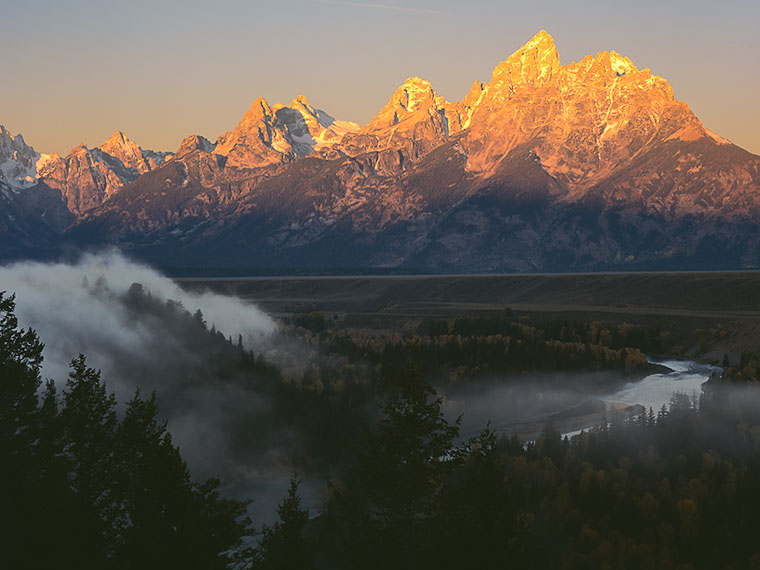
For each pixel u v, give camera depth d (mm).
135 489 101375
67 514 95500
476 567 91188
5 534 90500
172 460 100688
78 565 89625
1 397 118188
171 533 93188
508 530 94938
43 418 122000
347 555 96750
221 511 102562
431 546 92938
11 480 105188
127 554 92125
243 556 101500
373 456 96000
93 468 114688
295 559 94125
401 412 97312
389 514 94875
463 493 96875
